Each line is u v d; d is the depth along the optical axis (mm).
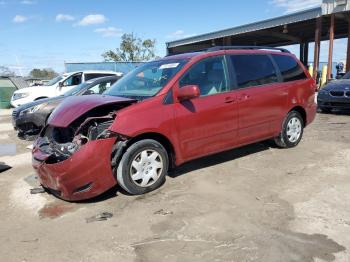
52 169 4461
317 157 6359
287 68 6750
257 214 4176
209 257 3355
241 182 5234
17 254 3572
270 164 6023
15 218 4406
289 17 19500
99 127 4539
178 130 5055
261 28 21734
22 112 9273
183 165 6109
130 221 4141
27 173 6293
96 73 15812
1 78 23188
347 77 12312
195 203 4547
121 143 4609
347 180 5164
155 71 5625
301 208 4285
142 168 4832
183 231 3852
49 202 4812
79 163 4363
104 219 4215
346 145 7176
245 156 6523
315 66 18188
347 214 4102
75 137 4582
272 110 6320
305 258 3279
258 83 6152
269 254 3361
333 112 12125
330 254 3328
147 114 4793
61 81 15250
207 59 5566
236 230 3826
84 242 3736
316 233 3701
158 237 3754
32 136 9297
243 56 6082
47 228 4086
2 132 11062
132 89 5527
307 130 8891
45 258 3480
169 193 4906
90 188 4492
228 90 5699
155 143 4902
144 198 4781
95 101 4887
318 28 17875
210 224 3979
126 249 3562
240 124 5805
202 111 5277
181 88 4996
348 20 18656
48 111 9023
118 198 4816
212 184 5191
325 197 4586
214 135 5477
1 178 6078
